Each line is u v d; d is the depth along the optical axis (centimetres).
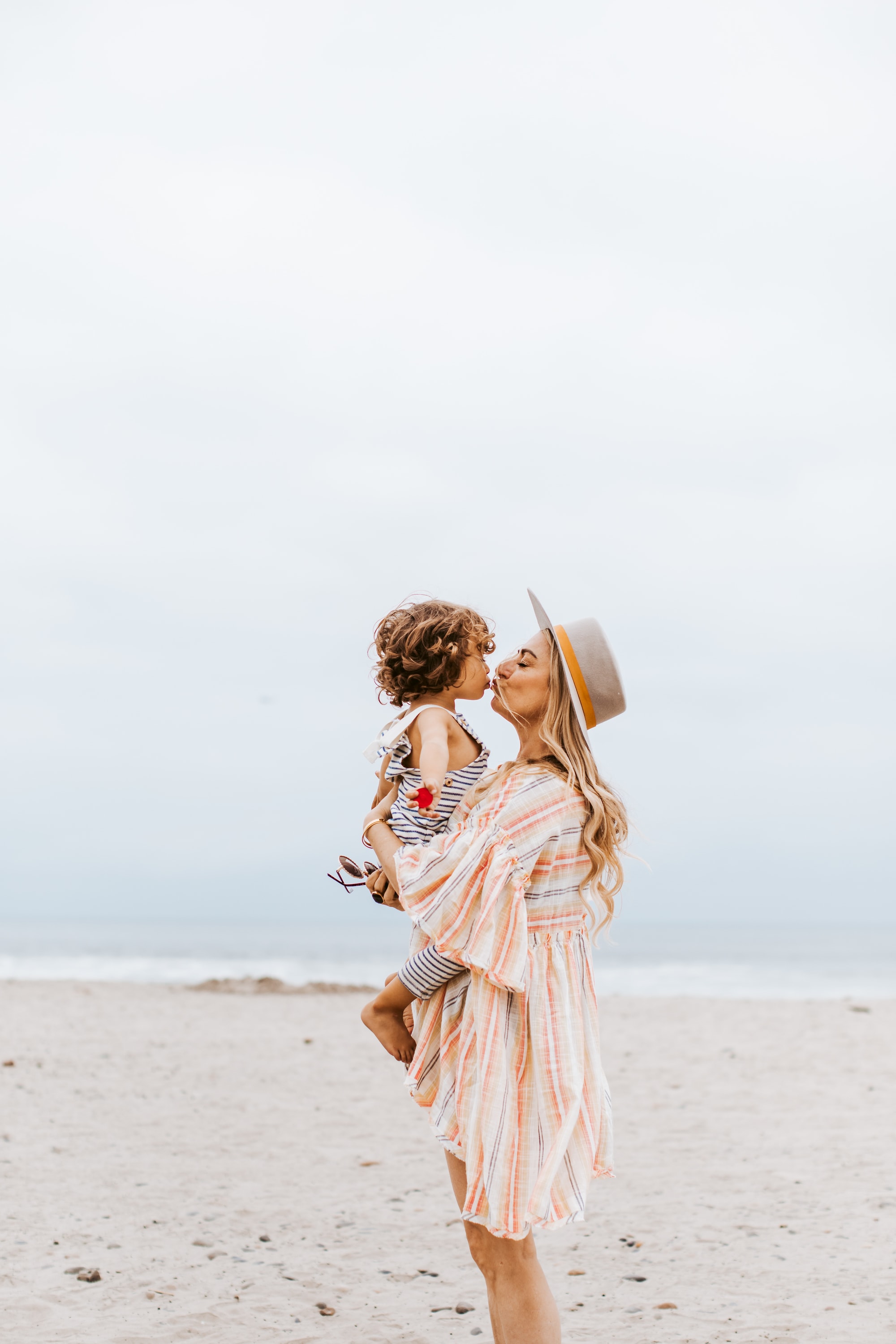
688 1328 353
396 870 250
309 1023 1277
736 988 2595
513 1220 231
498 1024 245
